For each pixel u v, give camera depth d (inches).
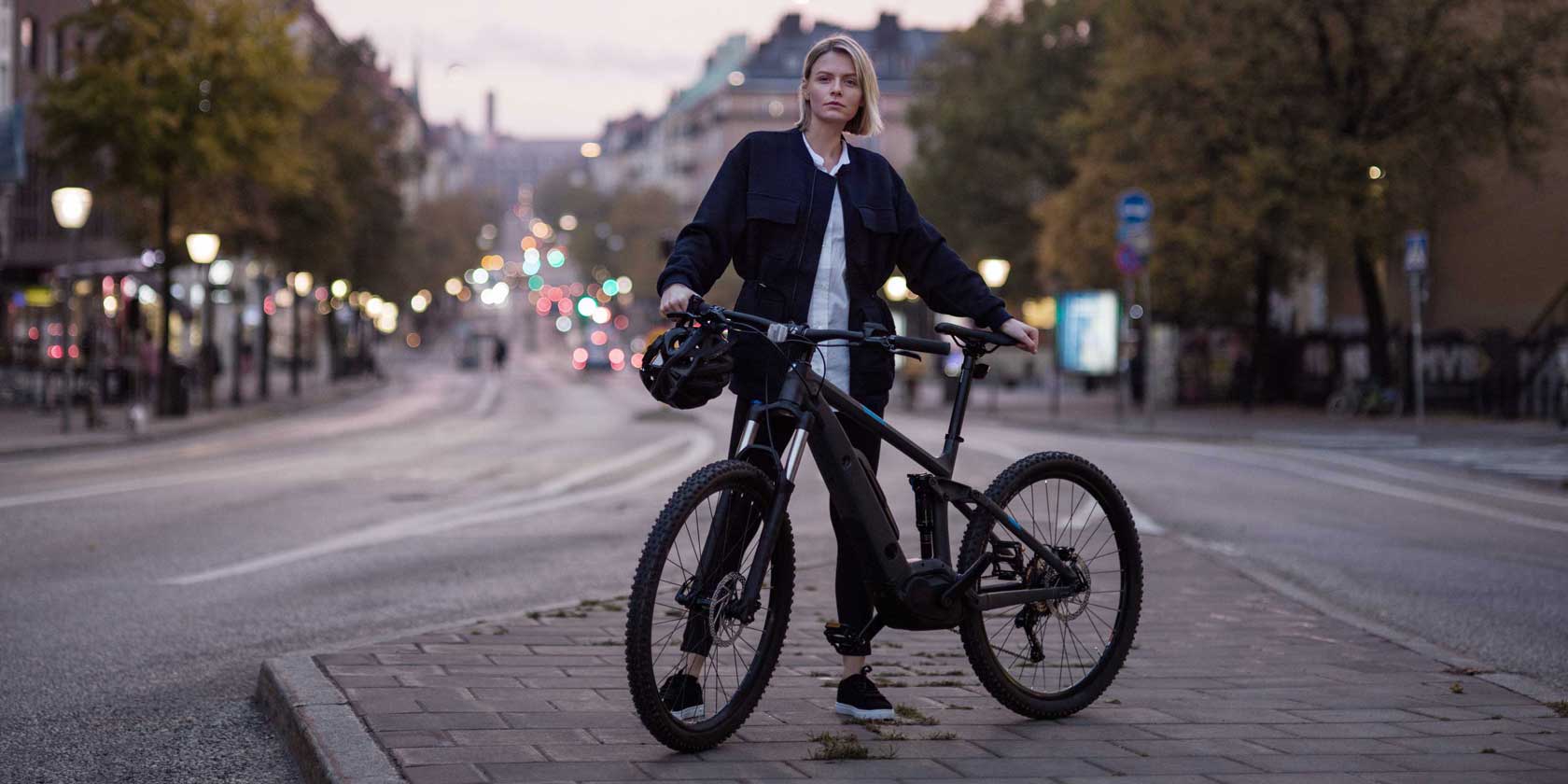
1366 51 1299.2
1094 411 1550.2
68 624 287.0
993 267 1608.0
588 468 727.1
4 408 1387.8
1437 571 393.7
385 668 213.6
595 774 158.9
